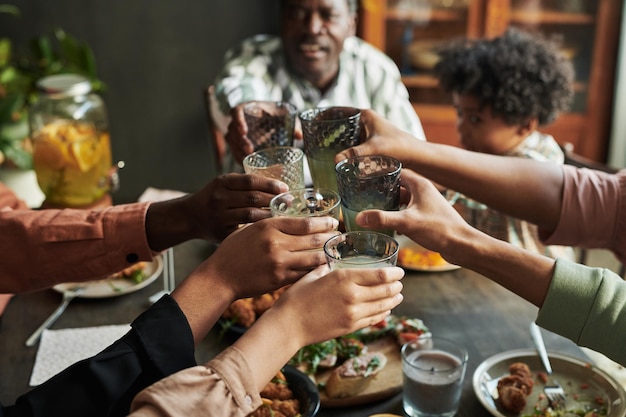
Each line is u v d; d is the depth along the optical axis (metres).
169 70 3.59
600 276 1.01
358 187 1.05
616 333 0.99
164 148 3.73
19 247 1.37
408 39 3.55
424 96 3.63
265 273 0.97
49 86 2.01
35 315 1.59
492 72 2.06
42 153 1.96
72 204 2.03
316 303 0.88
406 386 1.28
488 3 3.45
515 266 1.04
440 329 1.52
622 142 3.57
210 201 1.27
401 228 1.04
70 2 3.44
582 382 1.35
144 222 1.35
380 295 0.89
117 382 0.92
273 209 1.05
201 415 0.79
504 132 2.11
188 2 3.47
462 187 1.34
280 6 2.36
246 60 2.47
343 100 2.52
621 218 1.34
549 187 1.35
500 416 1.25
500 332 1.50
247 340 0.85
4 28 3.46
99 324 1.56
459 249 1.05
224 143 2.32
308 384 1.25
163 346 0.92
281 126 1.50
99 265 1.37
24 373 1.40
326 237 0.98
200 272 0.98
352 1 2.47
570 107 3.57
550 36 3.50
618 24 3.42
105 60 3.55
